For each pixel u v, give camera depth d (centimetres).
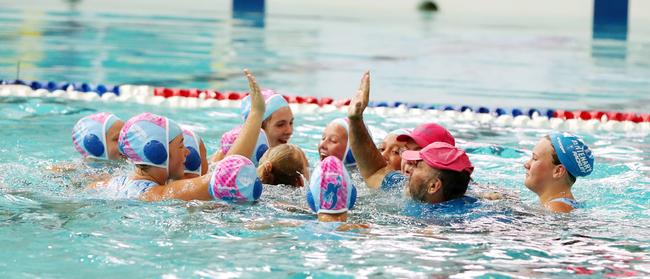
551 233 1014
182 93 2139
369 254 913
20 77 2298
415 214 1083
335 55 3053
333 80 2478
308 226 1010
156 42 3247
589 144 1728
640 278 855
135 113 1911
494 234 1002
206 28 3872
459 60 3038
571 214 1102
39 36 3244
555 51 3400
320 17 4694
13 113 1828
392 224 1035
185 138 1246
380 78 2547
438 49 3347
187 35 3541
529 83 2534
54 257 885
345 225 1015
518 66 2919
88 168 1295
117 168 1299
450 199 1133
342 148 1337
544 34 4062
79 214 1045
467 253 927
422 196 1130
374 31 3991
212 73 2539
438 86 2433
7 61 2573
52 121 1758
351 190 1048
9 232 968
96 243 934
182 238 959
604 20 4975
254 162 1305
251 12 4944
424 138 1261
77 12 4394
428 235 989
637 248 960
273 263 877
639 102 2234
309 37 3631
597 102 2223
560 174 1141
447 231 1009
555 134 1159
